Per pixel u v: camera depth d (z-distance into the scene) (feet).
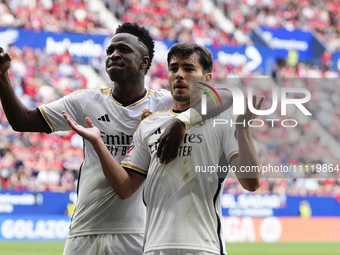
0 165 53.42
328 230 52.11
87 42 64.03
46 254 35.55
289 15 84.58
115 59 13.25
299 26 84.07
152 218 11.08
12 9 67.15
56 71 63.82
